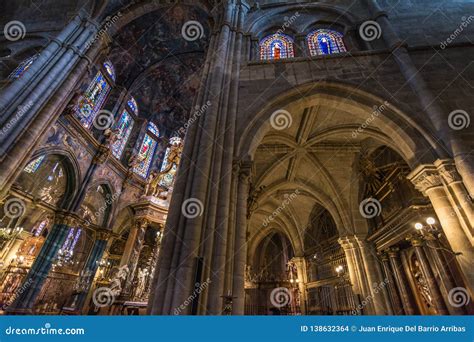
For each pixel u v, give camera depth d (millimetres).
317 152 14617
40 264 16844
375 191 13391
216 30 12242
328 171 15352
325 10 13641
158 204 18359
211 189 7062
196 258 5887
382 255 12812
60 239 18219
